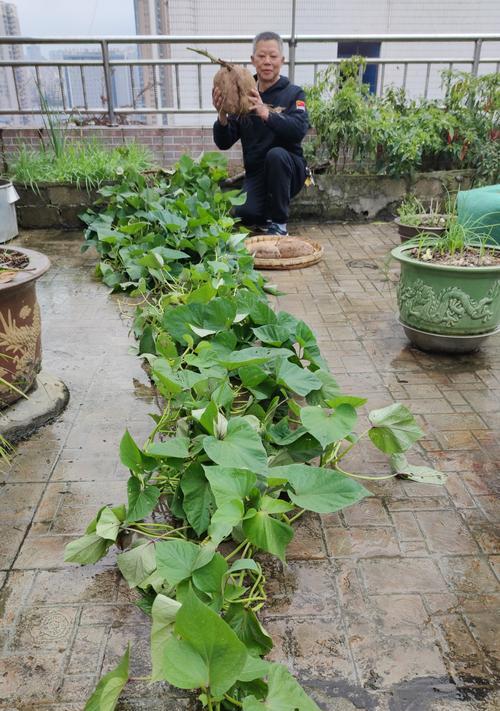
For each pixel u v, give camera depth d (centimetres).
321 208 511
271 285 323
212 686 97
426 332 257
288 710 102
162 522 161
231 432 159
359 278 368
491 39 517
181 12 757
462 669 122
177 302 287
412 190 505
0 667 122
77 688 118
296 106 432
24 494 173
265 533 132
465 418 213
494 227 303
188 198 403
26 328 207
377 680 119
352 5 788
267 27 780
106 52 532
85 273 379
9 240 454
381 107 505
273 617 133
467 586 142
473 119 505
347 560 149
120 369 249
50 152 521
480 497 172
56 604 137
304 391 183
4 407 206
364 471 185
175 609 115
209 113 559
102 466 185
